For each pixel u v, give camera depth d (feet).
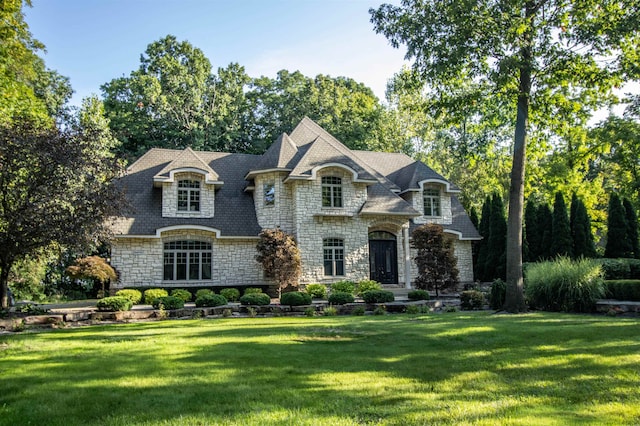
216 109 155.53
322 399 19.03
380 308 60.03
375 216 86.38
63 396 19.85
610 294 53.67
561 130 64.23
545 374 23.06
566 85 58.23
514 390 20.31
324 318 53.47
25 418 17.29
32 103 73.05
